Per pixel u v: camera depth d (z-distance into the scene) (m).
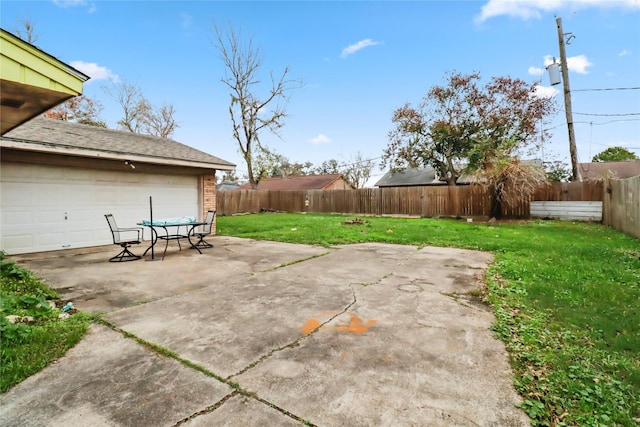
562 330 2.74
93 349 2.46
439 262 5.50
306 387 1.96
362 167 36.59
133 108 23.08
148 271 5.00
